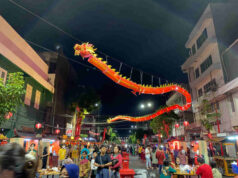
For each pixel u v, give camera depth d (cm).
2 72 1570
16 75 812
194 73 3147
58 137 1927
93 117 5122
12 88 759
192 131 2727
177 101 4047
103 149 658
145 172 1437
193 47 3105
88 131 4681
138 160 2709
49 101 2545
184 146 1628
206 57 2662
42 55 2820
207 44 2450
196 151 1428
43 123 2239
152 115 2233
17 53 1820
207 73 2478
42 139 1395
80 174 711
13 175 133
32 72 2058
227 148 1761
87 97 2555
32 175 150
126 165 856
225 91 2009
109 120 2591
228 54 2188
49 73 2775
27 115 1986
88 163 740
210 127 2105
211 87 2303
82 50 799
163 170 712
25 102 1956
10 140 1137
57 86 2738
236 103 1939
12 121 1706
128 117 2394
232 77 2119
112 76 869
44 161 1212
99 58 840
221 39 2369
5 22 1614
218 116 2128
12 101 757
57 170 748
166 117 3152
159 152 1275
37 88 2245
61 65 2939
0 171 131
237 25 2383
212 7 2519
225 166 1245
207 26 2606
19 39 1855
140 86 994
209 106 2302
